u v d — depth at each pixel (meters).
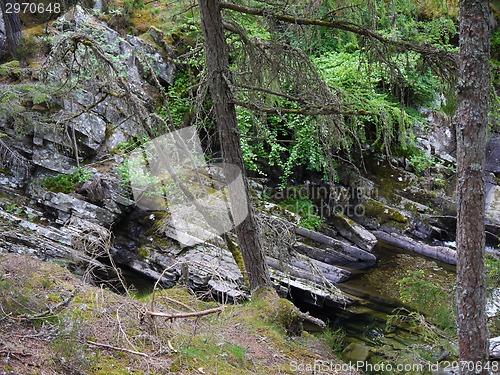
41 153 9.08
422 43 5.95
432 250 10.31
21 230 8.02
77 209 8.57
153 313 4.41
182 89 11.15
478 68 3.94
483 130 3.98
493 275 6.06
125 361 3.97
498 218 11.00
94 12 10.76
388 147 6.18
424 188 11.55
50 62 6.41
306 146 10.46
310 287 8.33
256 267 6.58
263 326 5.89
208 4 5.94
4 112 8.05
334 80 9.38
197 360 4.41
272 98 6.61
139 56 10.45
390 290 8.81
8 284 4.20
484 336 4.05
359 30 5.77
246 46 6.18
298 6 5.86
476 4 3.91
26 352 3.60
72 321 4.11
